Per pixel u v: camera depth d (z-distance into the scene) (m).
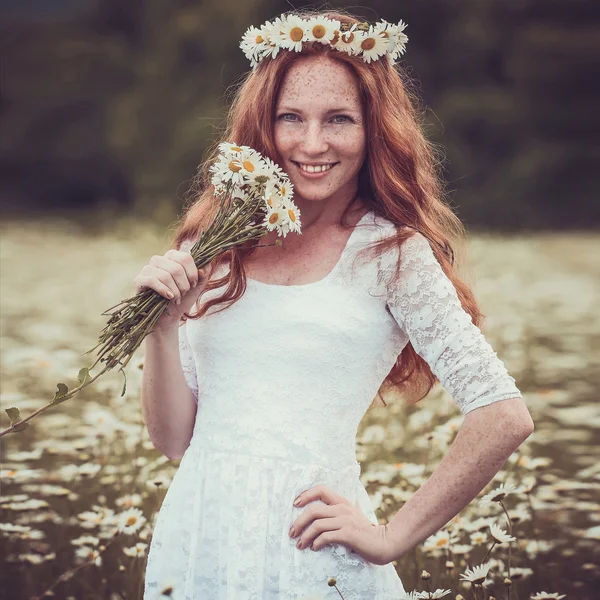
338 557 2.45
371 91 2.60
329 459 2.51
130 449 4.62
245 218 2.53
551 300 12.03
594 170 31.44
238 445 2.51
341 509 2.45
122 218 28.80
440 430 4.44
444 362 2.49
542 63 32.25
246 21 29.70
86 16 39.78
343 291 2.54
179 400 2.66
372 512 2.63
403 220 2.62
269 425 2.49
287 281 2.57
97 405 5.48
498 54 33.16
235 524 2.46
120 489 4.44
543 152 31.38
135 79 35.62
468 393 2.46
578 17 33.44
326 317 2.51
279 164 2.65
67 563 4.04
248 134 2.67
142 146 29.70
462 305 2.72
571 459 5.36
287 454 2.48
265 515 2.45
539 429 5.84
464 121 31.84
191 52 29.94
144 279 2.47
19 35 38.91
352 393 2.53
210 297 2.62
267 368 2.52
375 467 4.54
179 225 3.15
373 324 2.54
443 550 3.64
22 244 21.91
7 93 38.25
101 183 37.72
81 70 37.72
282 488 2.46
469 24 32.62
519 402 2.45
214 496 2.51
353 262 2.55
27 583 3.81
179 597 2.53
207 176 2.93
